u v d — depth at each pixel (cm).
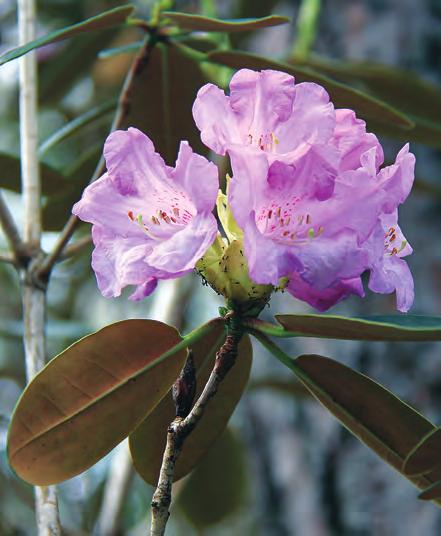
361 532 98
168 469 67
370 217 66
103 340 69
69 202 88
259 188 66
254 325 68
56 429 70
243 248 67
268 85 67
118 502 89
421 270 101
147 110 84
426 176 104
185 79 84
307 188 66
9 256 79
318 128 67
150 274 67
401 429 71
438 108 95
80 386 70
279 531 103
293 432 103
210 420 74
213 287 68
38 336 78
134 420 70
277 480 104
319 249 66
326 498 100
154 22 80
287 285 68
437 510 96
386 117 78
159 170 67
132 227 68
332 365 70
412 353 98
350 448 100
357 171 66
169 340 69
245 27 75
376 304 99
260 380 99
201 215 66
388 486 98
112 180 68
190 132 85
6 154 82
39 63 104
